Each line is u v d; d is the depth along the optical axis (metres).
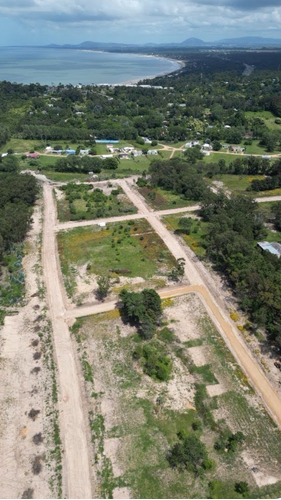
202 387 51.06
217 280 73.94
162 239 89.56
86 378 52.53
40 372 53.62
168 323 62.78
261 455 43.09
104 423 46.47
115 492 39.47
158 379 52.56
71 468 41.72
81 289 71.12
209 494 39.41
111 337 59.88
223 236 78.56
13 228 85.06
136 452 43.19
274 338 58.69
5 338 59.62
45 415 47.56
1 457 42.94
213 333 60.59
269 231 94.56
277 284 64.06
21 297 68.94
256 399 49.59
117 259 80.62
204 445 43.34
